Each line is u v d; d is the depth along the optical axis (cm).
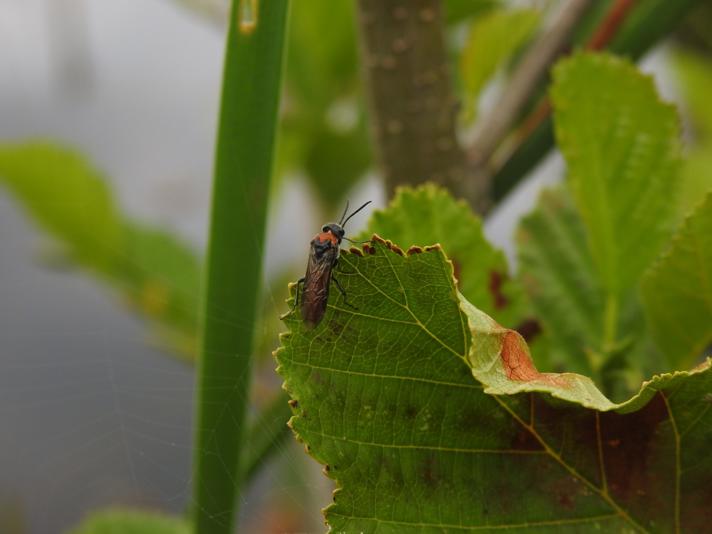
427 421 15
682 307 17
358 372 15
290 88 30
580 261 19
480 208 21
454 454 15
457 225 18
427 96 19
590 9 21
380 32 19
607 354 18
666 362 17
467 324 15
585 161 18
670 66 33
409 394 15
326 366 15
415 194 18
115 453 26
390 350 15
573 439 15
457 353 15
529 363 15
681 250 17
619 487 15
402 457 15
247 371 17
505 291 18
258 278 17
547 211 20
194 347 29
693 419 15
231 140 17
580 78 18
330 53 30
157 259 31
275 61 16
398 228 18
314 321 15
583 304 19
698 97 33
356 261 15
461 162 20
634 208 18
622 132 18
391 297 15
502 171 21
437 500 15
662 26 21
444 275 14
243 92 16
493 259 18
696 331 17
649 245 18
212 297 17
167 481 25
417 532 15
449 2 28
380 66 19
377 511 15
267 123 16
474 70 21
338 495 15
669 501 15
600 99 18
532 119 21
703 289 17
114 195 30
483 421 15
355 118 30
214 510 17
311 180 31
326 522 15
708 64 32
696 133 33
